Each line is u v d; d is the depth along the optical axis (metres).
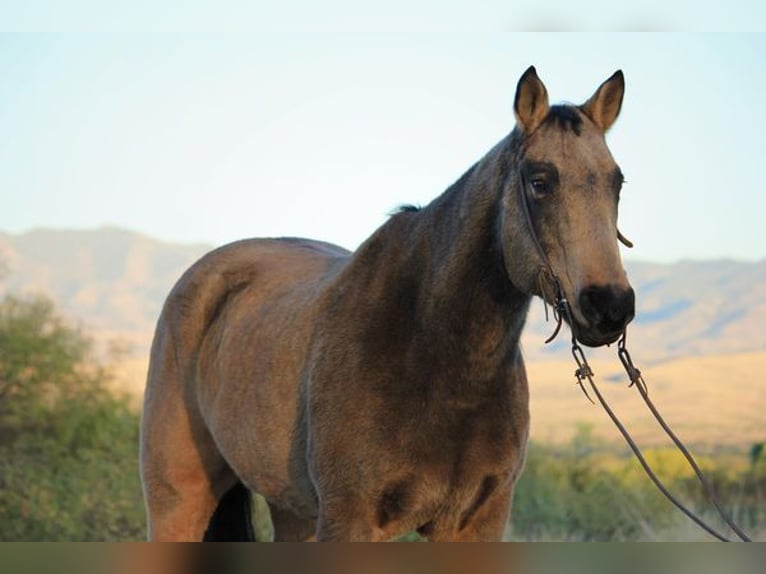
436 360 7.44
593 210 6.75
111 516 18.36
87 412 22.20
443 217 7.69
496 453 7.59
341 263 8.79
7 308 25.47
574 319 6.69
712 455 31.64
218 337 9.46
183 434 9.65
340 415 7.64
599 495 18.67
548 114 7.16
